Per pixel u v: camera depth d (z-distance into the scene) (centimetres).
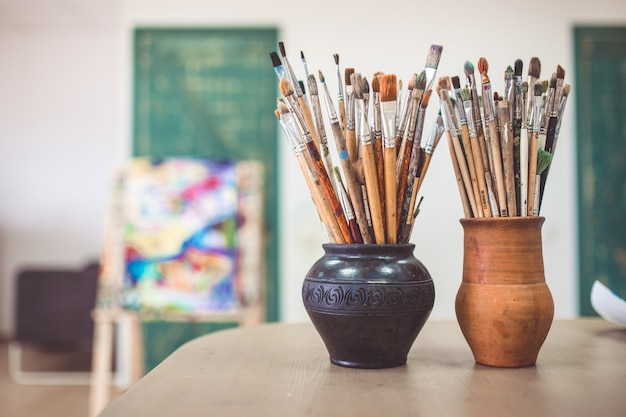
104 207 620
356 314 97
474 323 100
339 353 102
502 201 100
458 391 86
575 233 375
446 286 366
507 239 99
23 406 341
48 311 412
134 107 381
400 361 102
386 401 81
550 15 374
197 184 303
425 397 83
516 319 98
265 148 381
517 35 374
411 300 98
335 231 103
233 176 305
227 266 293
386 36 375
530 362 101
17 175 616
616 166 377
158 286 290
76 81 614
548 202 375
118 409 78
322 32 376
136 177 305
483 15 373
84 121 616
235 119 382
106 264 293
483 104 101
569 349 116
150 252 294
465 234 104
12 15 575
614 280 375
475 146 102
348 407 78
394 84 99
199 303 289
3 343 574
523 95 101
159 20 379
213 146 382
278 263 377
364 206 102
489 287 99
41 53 611
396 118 102
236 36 380
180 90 381
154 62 381
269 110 381
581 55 376
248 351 115
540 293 99
